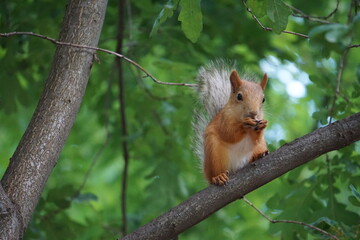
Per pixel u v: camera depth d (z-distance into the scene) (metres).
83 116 16.09
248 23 14.00
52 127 7.20
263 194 13.62
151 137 13.36
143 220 13.38
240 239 14.10
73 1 7.81
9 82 12.11
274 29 7.18
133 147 13.76
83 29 7.63
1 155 16.06
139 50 12.77
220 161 9.03
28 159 7.04
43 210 11.27
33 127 7.22
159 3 13.03
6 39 12.05
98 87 13.80
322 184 9.73
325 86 10.22
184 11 7.54
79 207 15.58
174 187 12.95
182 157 13.36
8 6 12.24
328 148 7.43
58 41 7.28
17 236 6.63
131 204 16.09
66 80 7.42
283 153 7.43
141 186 16.09
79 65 7.52
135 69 13.55
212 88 9.99
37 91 12.97
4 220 6.61
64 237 11.16
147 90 13.02
